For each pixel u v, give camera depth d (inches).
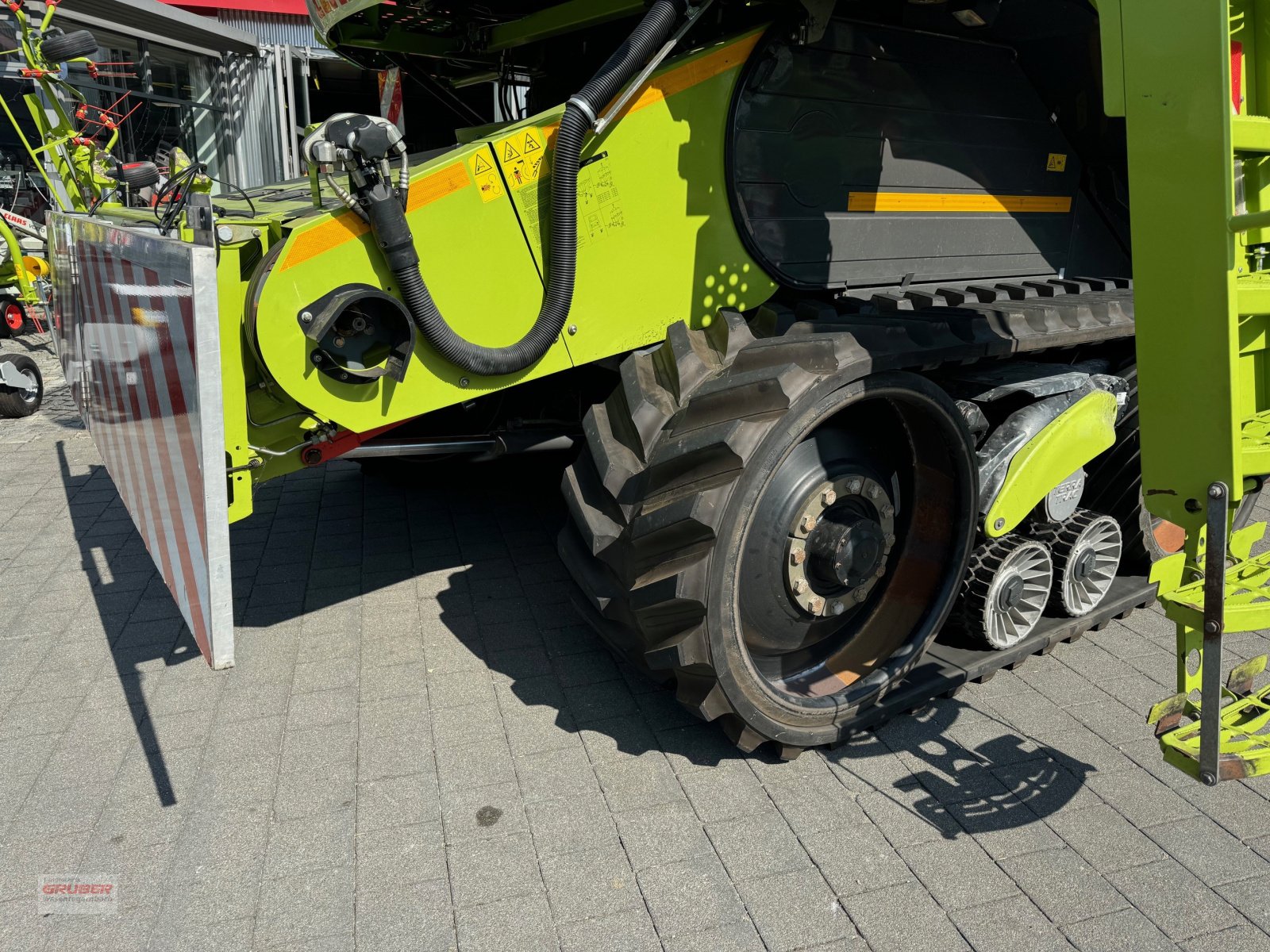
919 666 122.0
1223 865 93.2
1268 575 94.5
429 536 177.5
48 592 152.6
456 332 101.5
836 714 109.9
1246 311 92.3
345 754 110.2
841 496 110.4
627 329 111.8
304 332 92.0
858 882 90.7
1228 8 70.8
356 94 465.4
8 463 220.2
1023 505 117.6
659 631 99.9
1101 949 82.9
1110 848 95.4
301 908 87.5
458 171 97.9
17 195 406.3
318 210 99.3
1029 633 130.7
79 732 114.9
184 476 90.5
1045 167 143.7
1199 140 73.6
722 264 115.6
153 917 86.5
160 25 379.2
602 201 105.2
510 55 161.0
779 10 110.0
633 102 104.0
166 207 113.7
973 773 107.7
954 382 122.3
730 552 96.1
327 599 150.7
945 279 135.9
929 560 120.4
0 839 96.6
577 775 106.6
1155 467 83.7
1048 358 141.8
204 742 112.8
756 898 88.7
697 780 106.0
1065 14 123.2
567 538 115.2
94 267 131.1
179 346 85.8
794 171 117.4
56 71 189.2
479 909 87.2
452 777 106.1
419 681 126.3
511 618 144.1
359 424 98.8
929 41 125.3
